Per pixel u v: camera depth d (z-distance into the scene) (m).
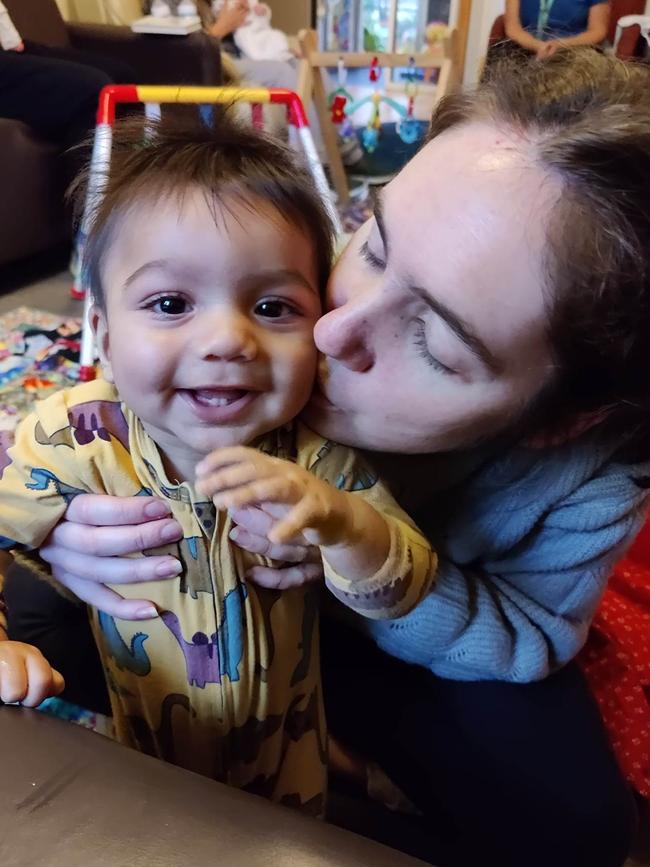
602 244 0.50
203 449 0.60
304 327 0.61
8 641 0.59
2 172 2.31
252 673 0.68
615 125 0.50
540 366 0.55
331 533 0.54
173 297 0.57
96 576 0.68
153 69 3.00
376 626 0.79
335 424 0.64
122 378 0.59
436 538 0.77
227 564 0.65
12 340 2.06
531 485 0.71
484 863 0.86
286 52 3.62
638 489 0.71
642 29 3.33
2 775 0.44
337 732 0.94
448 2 3.65
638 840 1.04
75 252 2.37
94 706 0.98
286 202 0.60
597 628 1.02
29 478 0.66
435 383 0.57
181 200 0.57
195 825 0.42
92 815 0.42
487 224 0.51
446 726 0.82
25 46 2.73
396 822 1.01
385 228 0.56
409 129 2.79
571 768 0.77
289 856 0.40
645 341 0.55
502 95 0.55
